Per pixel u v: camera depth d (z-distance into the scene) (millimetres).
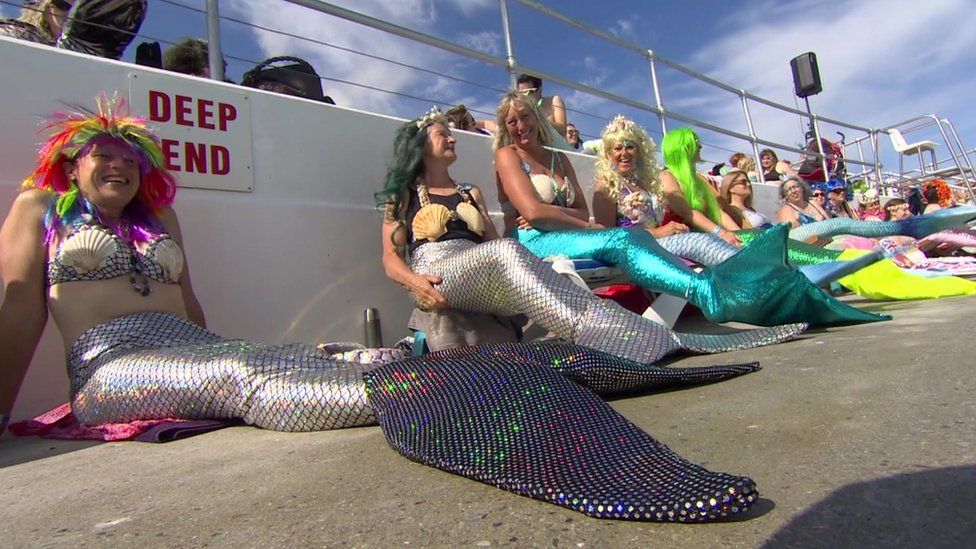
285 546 861
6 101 2234
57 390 2303
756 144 7449
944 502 800
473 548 808
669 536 799
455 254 2602
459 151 3861
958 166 10039
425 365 1534
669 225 3732
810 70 8742
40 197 2131
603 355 1629
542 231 3322
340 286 3145
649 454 1021
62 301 2053
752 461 1037
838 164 9336
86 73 2406
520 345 1687
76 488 1252
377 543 849
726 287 2469
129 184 2193
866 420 1190
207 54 3262
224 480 1217
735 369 1737
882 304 3574
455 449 1157
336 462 1283
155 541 917
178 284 2336
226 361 1742
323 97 3607
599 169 3910
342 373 1673
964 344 1837
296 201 3000
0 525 1046
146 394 1784
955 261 4918
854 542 726
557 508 927
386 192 2998
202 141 2693
